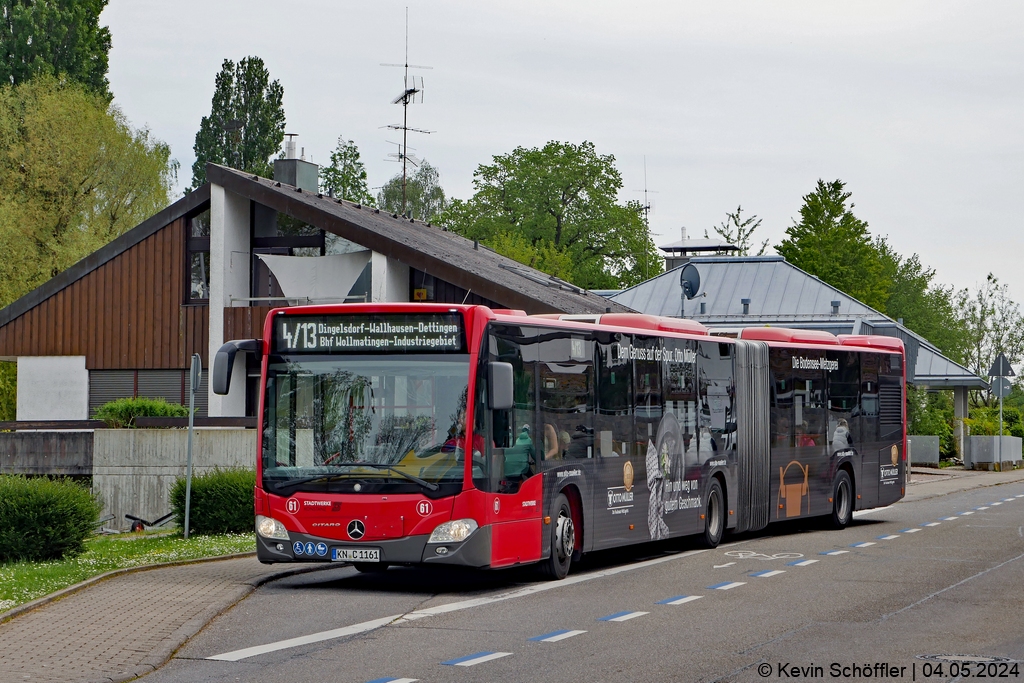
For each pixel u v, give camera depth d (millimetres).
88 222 53406
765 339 22703
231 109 80688
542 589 14648
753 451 21547
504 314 14930
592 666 9719
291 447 14461
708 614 12539
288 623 11914
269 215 33562
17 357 34812
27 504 17203
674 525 18844
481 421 14172
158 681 9156
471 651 10383
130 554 17969
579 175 73250
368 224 32969
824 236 86625
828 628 11641
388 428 14227
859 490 25000
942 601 13492
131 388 34188
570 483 16000
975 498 33625
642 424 18000
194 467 25766
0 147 53031
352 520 14062
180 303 33812
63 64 61688
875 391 25906
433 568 16953
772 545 20594
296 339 14594
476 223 73062
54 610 12312
